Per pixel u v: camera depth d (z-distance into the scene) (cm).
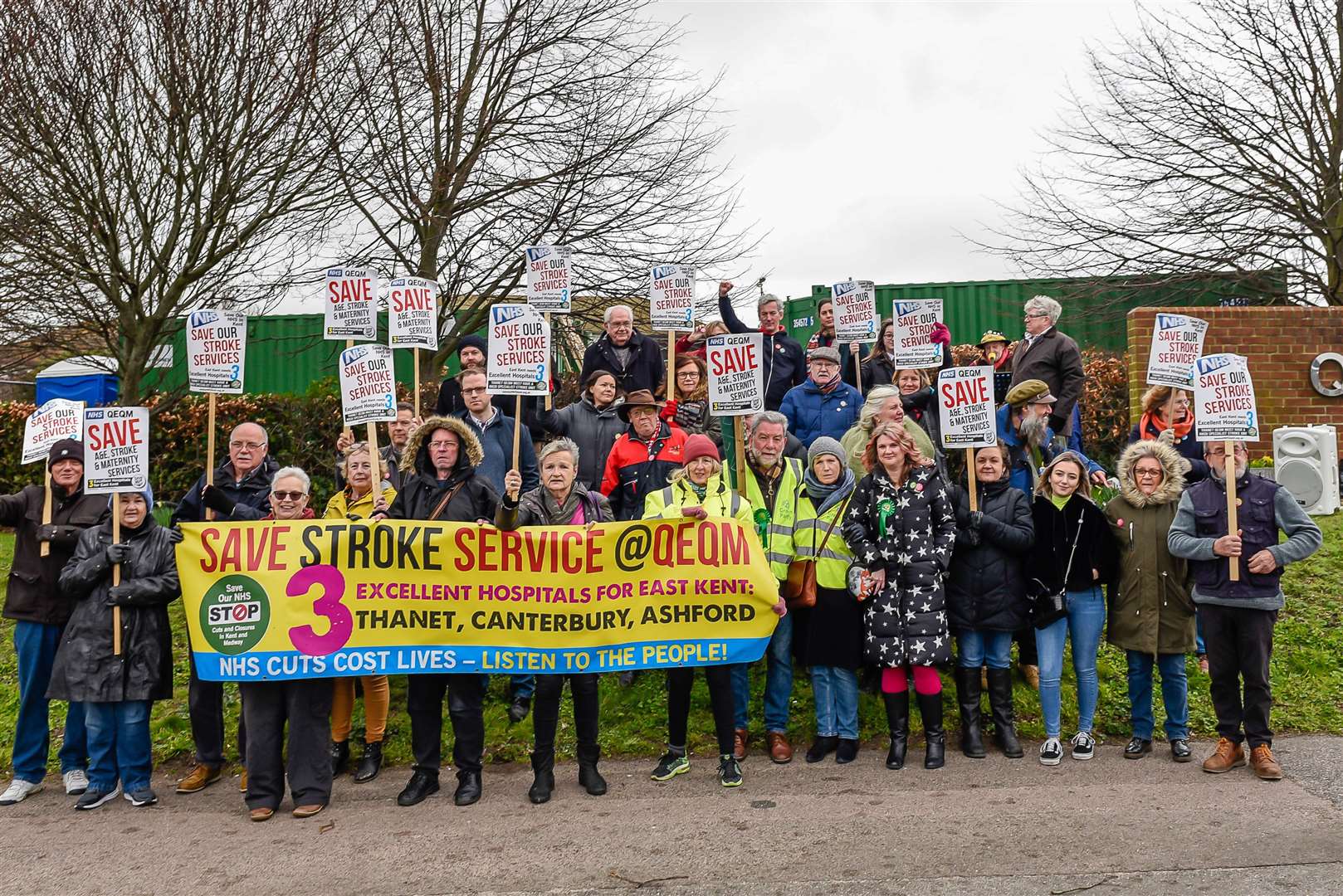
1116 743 696
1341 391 1407
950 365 873
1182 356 709
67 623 643
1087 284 1759
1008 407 782
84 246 1133
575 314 1407
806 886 480
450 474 654
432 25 1329
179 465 1273
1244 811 558
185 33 1098
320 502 1241
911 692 763
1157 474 660
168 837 570
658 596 641
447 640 625
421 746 625
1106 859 498
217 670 604
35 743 656
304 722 610
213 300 1213
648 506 661
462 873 509
